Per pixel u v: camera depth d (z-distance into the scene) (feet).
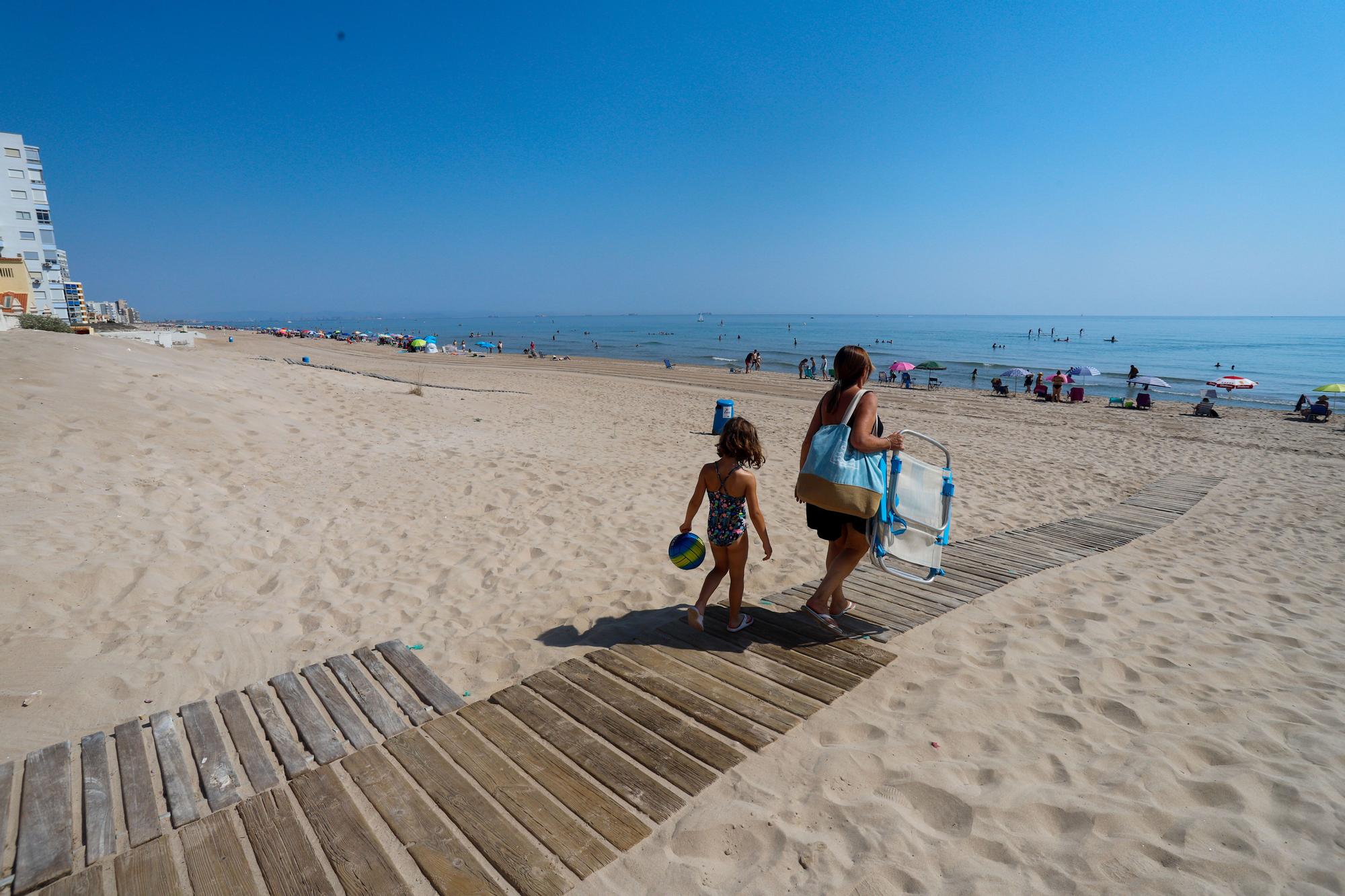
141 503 20.58
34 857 7.93
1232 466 40.04
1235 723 10.68
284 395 40.50
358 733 10.57
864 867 7.82
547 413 51.88
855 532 13.12
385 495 25.18
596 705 11.27
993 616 14.93
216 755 10.04
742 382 102.94
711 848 8.18
